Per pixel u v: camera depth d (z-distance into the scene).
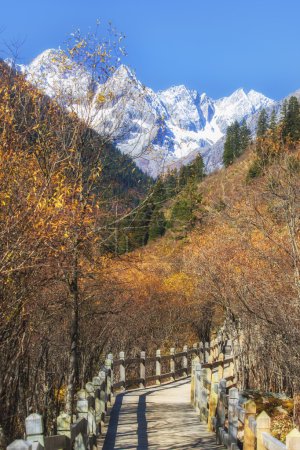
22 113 11.03
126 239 12.56
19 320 10.07
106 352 26.50
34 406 11.77
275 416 12.39
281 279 12.81
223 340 24.09
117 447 11.23
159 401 18.36
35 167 10.16
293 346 11.99
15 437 10.15
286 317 12.30
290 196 12.62
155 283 29.28
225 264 16.77
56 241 9.64
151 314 30.39
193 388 17.09
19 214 8.95
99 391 12.62
